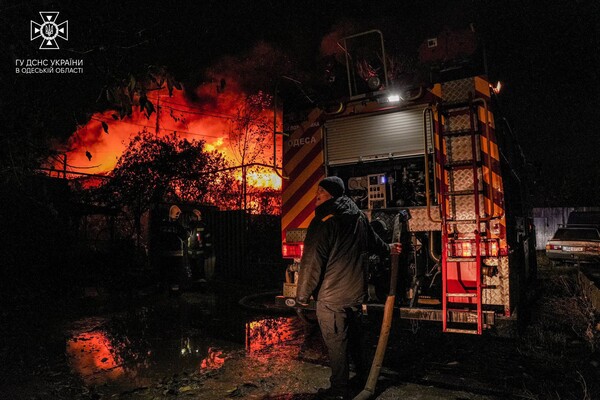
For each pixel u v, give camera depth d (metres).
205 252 10.02
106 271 11.22
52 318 6.69
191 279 9.29
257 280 11.15
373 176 5.47
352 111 5.56
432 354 4.60
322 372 4.12
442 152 4.76
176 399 3.53
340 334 3.44
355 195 5.80
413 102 5.13
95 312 7.18
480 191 4.57
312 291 3.45
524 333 5.32
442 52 5.03
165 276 9.26
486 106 4.66
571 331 5.47
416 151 5.17
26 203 8.80
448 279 4.61
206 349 4.97
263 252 13.97
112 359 4.62
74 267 10.20
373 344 5.03
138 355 4.76
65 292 8.84
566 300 6.72
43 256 9.52
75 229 12.70
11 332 5.79
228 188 15.98
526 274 7.11
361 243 3.57
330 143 5.75
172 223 9.30
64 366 4.39
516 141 7.05
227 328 6.03
